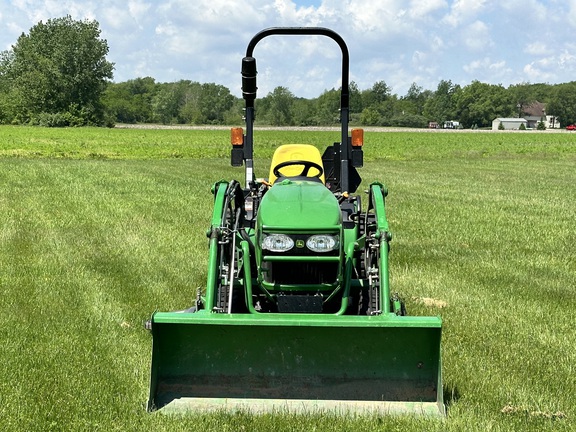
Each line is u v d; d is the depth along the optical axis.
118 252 9.09
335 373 4.37
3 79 100.44
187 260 8.67
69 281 7.54
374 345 4.32
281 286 4.54
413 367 4.34
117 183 17.47
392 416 4.16
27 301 6.73
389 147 46.09
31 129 70.00
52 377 4.81
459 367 5.13
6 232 10.37
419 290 7.46
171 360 4.41
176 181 18.30
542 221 12.41
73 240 9.88
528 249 9.91
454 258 9.19
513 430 4.09
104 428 4.05
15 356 5.20
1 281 7.47
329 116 124.19
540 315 6.61
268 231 4.47
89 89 86.88
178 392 4.39
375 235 4.95
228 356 4.39
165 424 4.07
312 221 4.47
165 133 65.56
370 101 147.50
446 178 22.00
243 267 4.86
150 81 167.50
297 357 4.37
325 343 4.34
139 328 6.00
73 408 4.31
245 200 5.91
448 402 4.46
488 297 7.23
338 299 4.86
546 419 4.30
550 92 162.12
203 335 4.35
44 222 11.34
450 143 53.69
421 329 4.24
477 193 17.17
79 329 5.91
